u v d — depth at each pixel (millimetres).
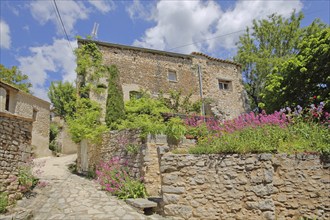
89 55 11625
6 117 5738
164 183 5047
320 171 5098
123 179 6758
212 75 14617
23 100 15484
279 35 17906
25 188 5941
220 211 4906
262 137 5887
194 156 5238
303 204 4934
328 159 5133
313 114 6566
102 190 6742
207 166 5168
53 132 20391
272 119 6535
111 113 10406
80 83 11289
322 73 9531
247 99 15328
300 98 10406
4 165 5492
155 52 13219
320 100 9297
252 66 18125
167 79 13203
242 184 4992
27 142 6324
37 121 16922
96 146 9570
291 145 5566
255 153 5172
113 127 9891
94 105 10852
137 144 6809
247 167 5062
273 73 11836
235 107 14688
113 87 10961
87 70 11438
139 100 11133
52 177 8477
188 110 12570
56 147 19094
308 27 16828
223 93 14625
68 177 8805
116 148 7969
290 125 6391
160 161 5254
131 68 12406
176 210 4879
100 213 4809
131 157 6992
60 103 23766
